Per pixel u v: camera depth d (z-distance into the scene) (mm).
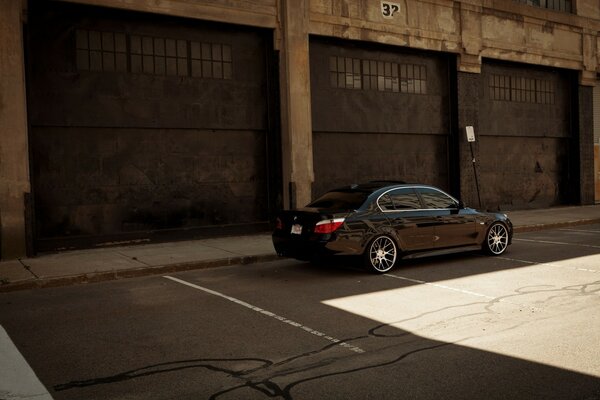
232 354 5398
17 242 11164
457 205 10617
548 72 21781
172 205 13688
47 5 11984
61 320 6805
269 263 11008
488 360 5055
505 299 7410
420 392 4375
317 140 15828
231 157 14602
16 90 11125
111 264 10312
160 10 12922
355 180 16578
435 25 17656
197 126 13914
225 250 11930
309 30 15094
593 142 23047
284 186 14984
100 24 12594
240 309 7191
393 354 5297
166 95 13453
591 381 4520
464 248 10531
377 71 16891
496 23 19453
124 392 4500
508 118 20406
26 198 11273
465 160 18672
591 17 22578
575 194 22609
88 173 12594
